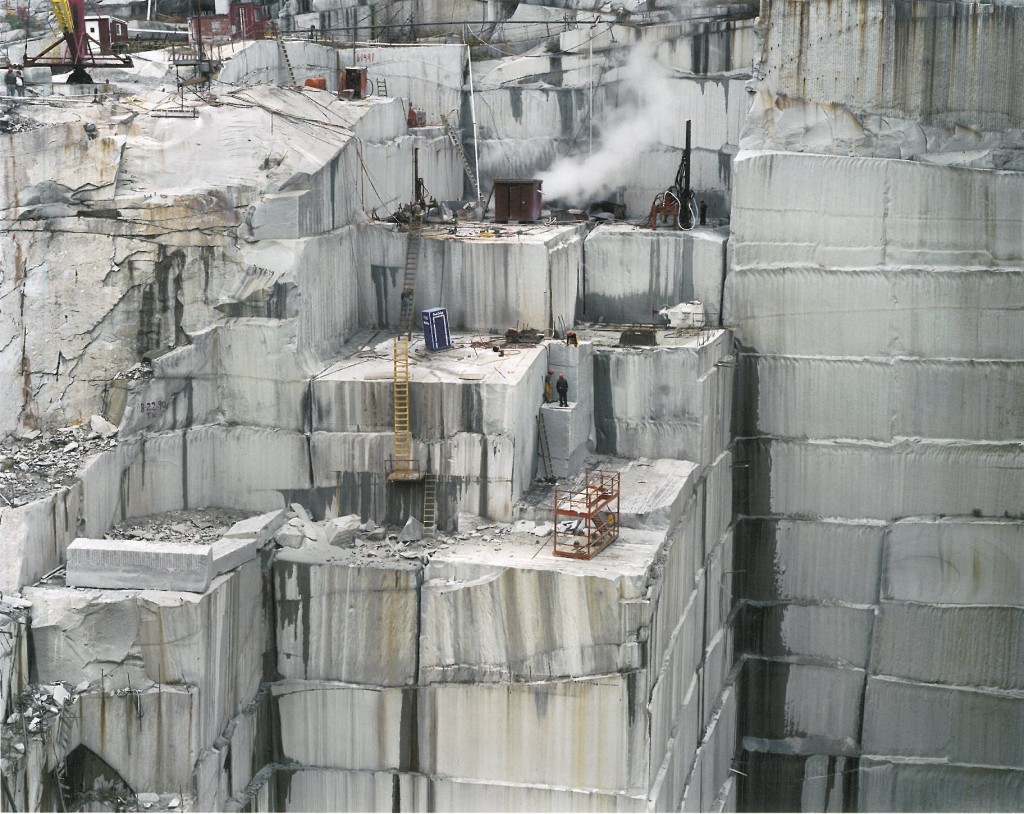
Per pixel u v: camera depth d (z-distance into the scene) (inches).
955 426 2034.9
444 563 1590.8
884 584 2079.2
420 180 2084.2
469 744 1612.9
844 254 2012.8
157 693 1483.8
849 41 1966.0
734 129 2183.8
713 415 1939.0
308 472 1717.5
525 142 2305.6
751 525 2108.8
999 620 2069.4
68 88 1850.4
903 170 1984.5
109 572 1501.0
